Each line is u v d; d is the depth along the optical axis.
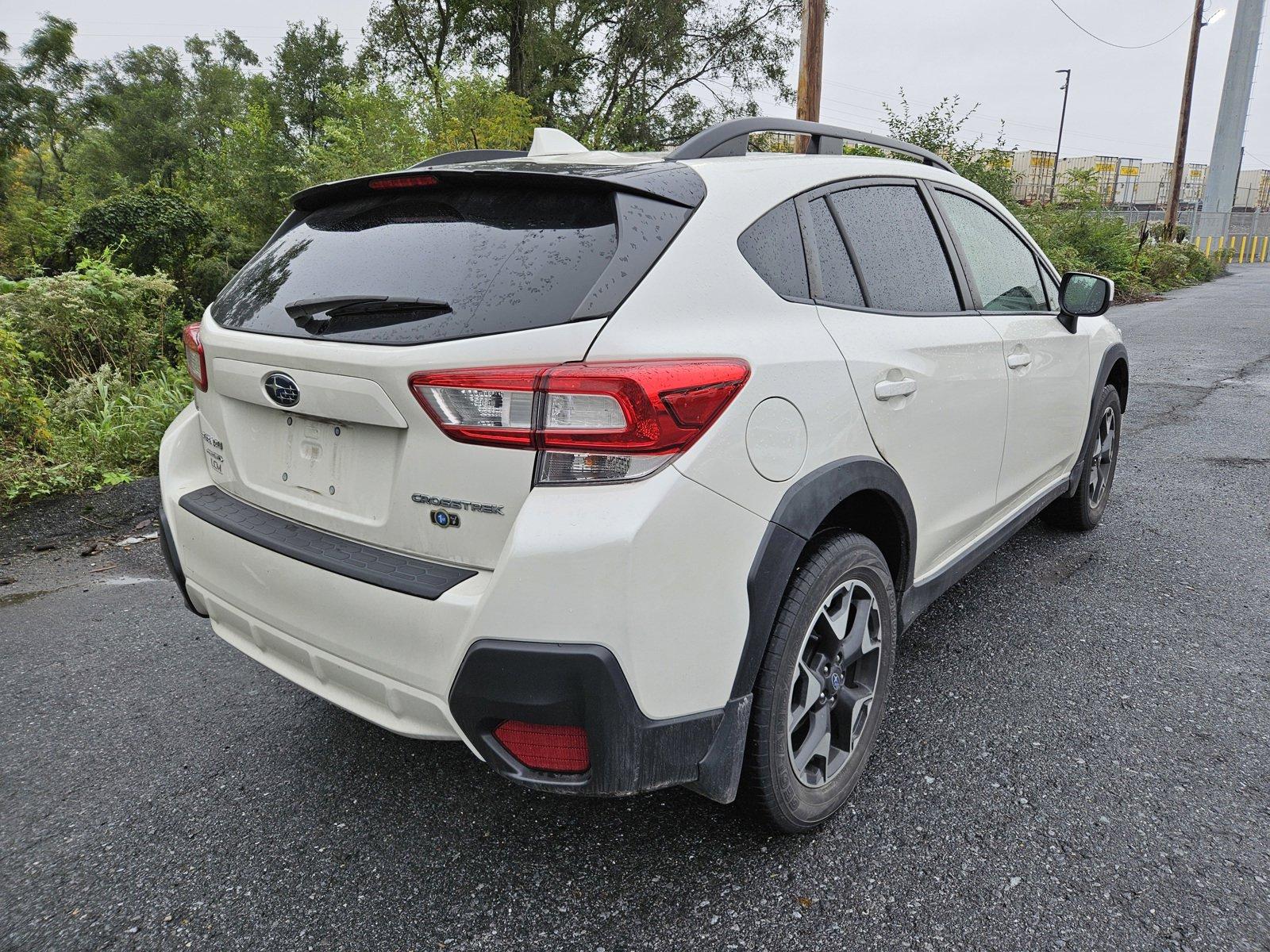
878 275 2.39
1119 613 3.36
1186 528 4.36
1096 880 1.92
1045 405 3.27
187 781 2.41
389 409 1.69
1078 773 2.33
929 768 2.37
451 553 1.69
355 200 2.21
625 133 28.33
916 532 2.41
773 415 1.80
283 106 45.78
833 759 2.14
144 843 2.14
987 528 3.06
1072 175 24.92
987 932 1.78
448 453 1.65
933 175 2.89
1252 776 2.30
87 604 3.70
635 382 1.55
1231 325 13.71
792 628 1.87
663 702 1.64
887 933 1.79
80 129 37.91
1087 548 4.08
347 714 2.77
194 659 3.16
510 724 1.63
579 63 28.80
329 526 1.91
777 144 13.33
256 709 2.80
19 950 1.80
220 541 2.08
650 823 2.17
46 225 12.35
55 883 2.00
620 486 1.57
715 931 1.81
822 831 2.12
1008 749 2.46
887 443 2.21
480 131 13.91
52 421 5.72
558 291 1.65
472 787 2.36
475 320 1.65
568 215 1.79
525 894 1.94
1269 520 4.43
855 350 2.11
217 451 2.28
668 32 28.53
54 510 4.89
